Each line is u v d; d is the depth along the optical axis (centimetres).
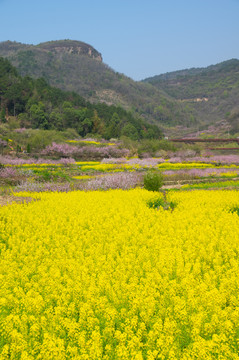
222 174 3828
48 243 1063
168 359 524
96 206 1614
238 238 1060
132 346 536
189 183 3212
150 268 836
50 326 603
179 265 835
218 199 1789
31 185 2423
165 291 701
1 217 1434
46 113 10588
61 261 876
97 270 820
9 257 934
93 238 1127
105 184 2556
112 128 11062
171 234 1153
